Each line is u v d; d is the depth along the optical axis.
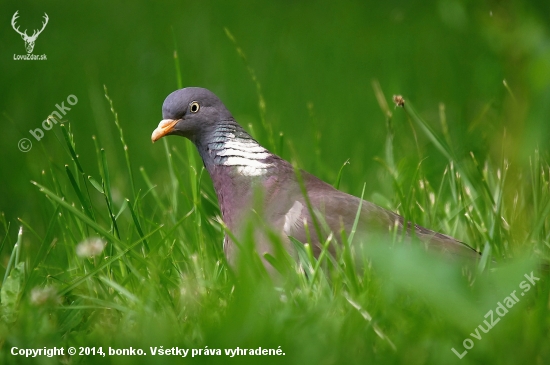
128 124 16.58
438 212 10.50
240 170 9.15
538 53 7.58
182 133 9.51
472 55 17.89
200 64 18.70
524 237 9.20
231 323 6.57
